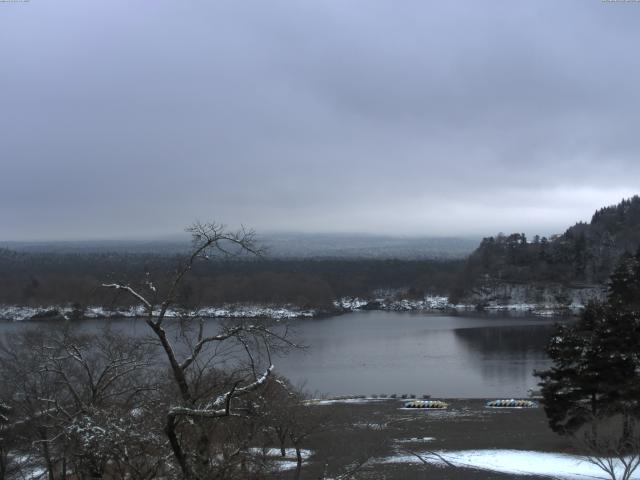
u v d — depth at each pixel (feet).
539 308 591.78
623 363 110.11
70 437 54.13
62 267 552.00
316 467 105.60
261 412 55.98
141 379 88.43
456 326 464.65
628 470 90.22
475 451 121.49
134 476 50.34
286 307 447.42
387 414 168.55
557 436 132.36
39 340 98.07
